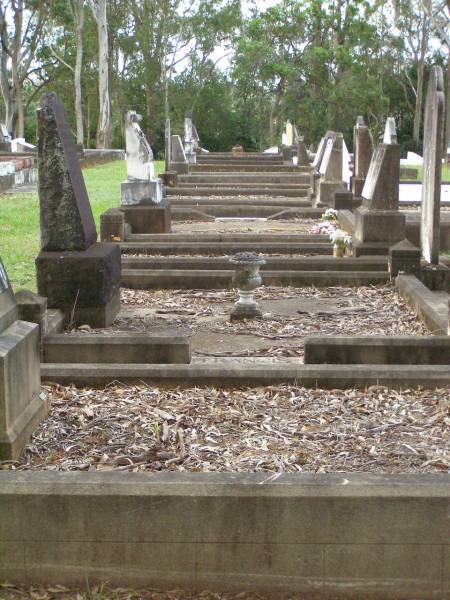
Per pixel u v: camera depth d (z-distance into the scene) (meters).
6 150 38.50
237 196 23.83
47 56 55.44
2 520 4.10
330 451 5.18
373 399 6.18
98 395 6.29
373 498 4.00
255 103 65.12
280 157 35.50
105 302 9.11
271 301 10.80
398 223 13.00
